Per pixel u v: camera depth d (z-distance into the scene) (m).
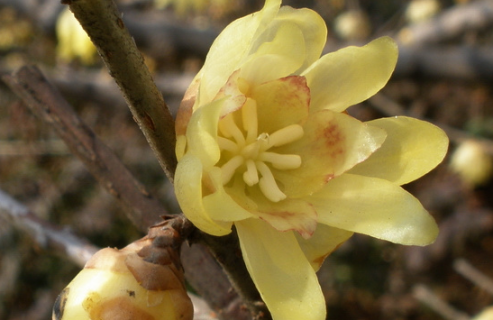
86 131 0.10
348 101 0.09
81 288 0.08
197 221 0.08
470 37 0.31
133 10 0.31
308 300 0.08
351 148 0.09
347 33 0.34
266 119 0.09
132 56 0.08
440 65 0.29
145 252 0.08
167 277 0.08
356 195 0.09
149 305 0.08
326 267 0.29
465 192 0.31
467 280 0.29
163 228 0.08
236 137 0.09
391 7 0.39
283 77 0.09
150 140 0.08
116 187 0.10
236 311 0.10
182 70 0.30
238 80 0.09
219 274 0.10
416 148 0.09
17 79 0.10
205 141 0.08
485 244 0.31
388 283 0.30
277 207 0.09
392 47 0.09
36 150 0.29
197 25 0.31
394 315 0.29
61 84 0.30
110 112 0.31
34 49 0.33
